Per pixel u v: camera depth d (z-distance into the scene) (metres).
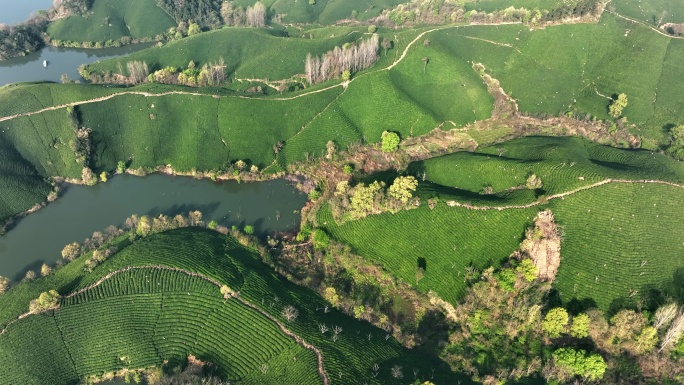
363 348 114.12
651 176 141.88
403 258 137.62
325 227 149.88
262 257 142.50
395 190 145.88
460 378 110.12
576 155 156.75
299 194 171.00
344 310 127.00
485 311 120.25
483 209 140.75
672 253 123.25
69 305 122.19
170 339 115.50
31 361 111.75
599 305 116.69
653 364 105.62
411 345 118.94
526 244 127.31
